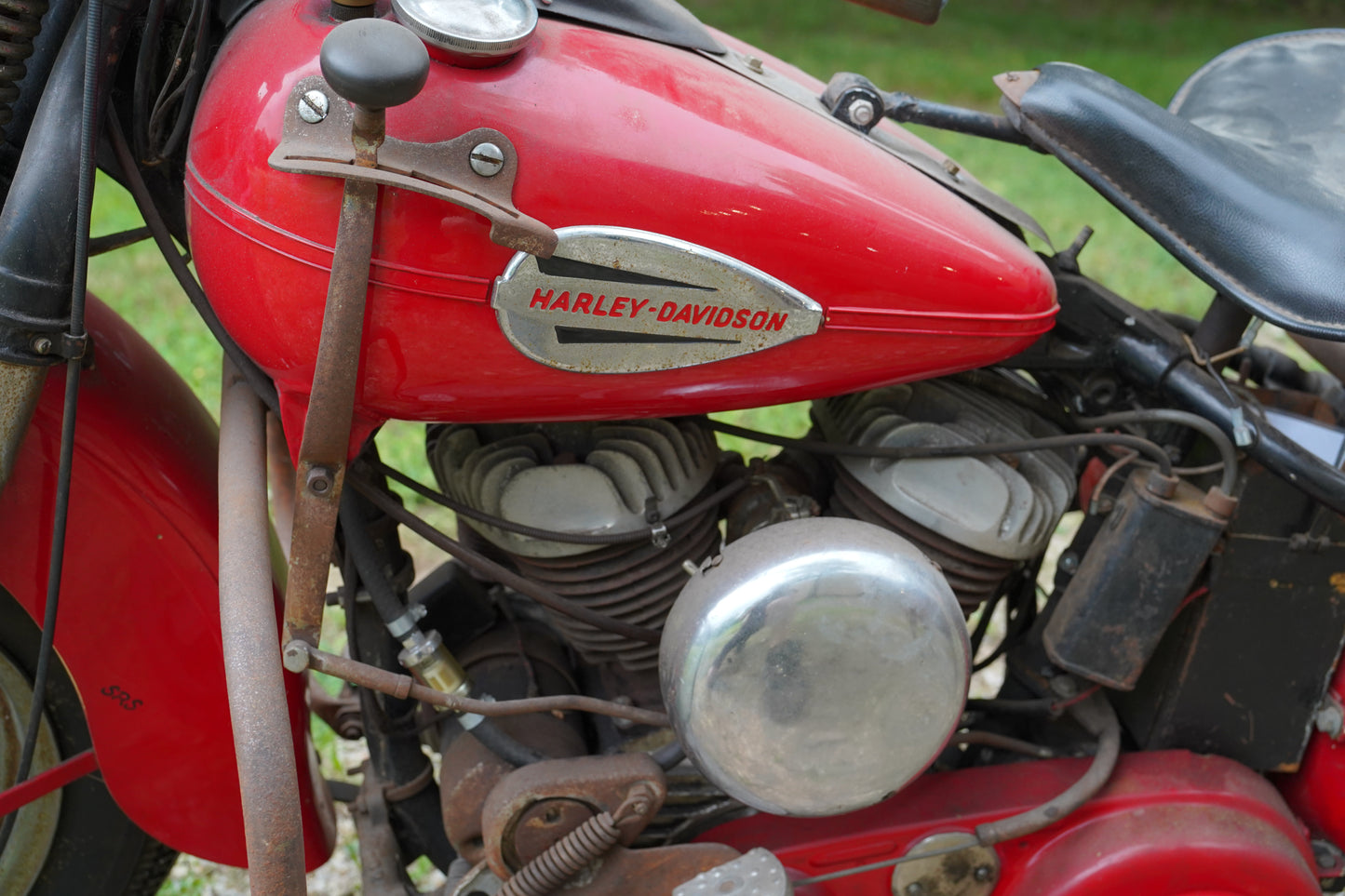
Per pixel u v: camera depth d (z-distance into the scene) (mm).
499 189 894
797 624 1014
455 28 878
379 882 1252
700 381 1021
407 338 931
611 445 1166
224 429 1095
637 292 949
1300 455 1146
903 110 1349
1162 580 1174
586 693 1347
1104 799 1258
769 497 1217
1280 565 1213
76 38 970
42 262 942
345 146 861
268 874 917
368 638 1240
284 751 928
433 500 1116
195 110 1029
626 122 936
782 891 1122
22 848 1374
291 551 982
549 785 1125
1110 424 1259
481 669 1284
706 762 1070
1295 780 1353
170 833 1290
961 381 1297
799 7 9062
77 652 1192
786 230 972
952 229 1047
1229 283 1097
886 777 1100
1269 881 1219
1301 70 1434
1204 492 1242
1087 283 1242
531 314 933
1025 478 1216
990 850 1250
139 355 1287
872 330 1033
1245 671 1263
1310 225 1077
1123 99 1166
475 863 1233
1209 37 9469
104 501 1158
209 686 1232
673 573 1173
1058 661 1223
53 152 946
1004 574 1226
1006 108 1259
